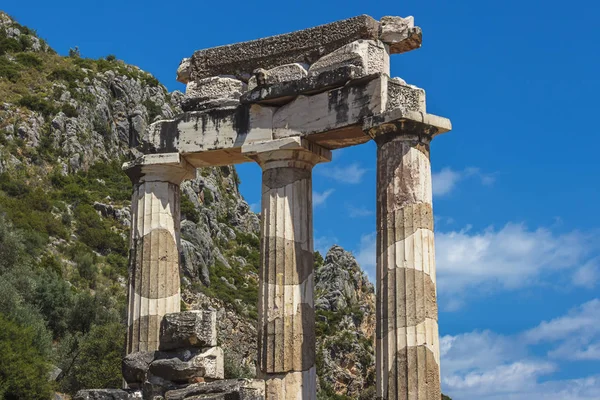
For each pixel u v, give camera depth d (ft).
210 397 64.28
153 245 79.66
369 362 228.02
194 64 82.74
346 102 73.92
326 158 78.43
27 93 319.68
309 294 75.36
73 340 182.50
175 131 81.00
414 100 72.18
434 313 68.33
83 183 295.69
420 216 69.56
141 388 69.92
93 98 328.49
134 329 78.38
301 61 78.13
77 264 241.55
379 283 69.62
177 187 82.02
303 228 75.82
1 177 271.28
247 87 80.43
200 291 235.61
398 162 70.44
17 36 367.66
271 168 76.54
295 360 73.10
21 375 142.51
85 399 67.62
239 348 216.54
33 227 248.32
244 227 313.73
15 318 166.09
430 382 66.69
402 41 76.33
